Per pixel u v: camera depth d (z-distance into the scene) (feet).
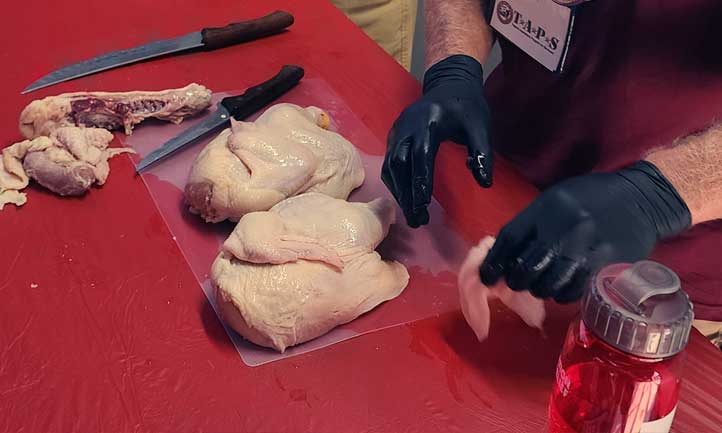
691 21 3.48
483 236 3.59
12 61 4.57
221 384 2.87
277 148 3.51
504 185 3.91
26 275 3.23
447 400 2.88
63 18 5.01
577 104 4.01
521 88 4.25
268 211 3.34
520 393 2.92
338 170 3.66
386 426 2.78
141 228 3.50
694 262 3.93
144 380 2.86
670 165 3.04
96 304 3.14
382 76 4.66
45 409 2.74
